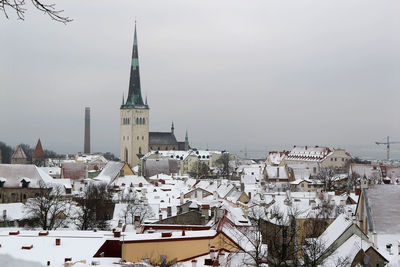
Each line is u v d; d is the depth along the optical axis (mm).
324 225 95938
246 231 75062
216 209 94250
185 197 164375
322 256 67562
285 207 108500
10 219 124250
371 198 88500
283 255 64812
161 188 185375
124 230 87312
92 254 62125
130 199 144375
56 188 163875
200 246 66812
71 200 166250
